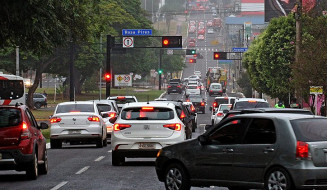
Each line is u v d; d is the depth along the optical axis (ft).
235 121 94.53
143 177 123.54
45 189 107.34
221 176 94.38
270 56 485.15
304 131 87.71
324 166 86.38
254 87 536.42
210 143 96.22
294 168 86.17
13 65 529.45
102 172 132.67
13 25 152.25
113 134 144.56
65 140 199.93
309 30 288.10
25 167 118.62
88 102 207.10
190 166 97.71
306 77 270.87
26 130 118.01
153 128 142.92
